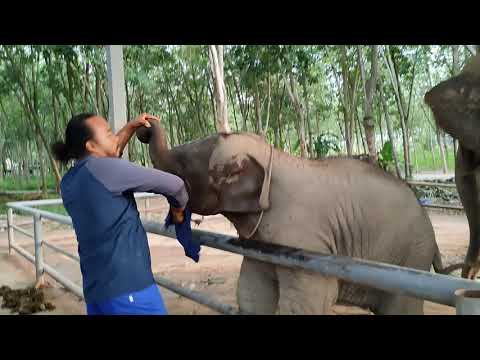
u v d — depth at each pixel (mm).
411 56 23391
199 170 2971
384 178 3250
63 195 2395
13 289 7309
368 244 3119
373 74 14734
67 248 10680
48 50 20078
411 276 1725
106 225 2281
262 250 2502
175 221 2752
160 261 8914
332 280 2914
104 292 2301
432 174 31797
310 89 29922
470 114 2045
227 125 12469
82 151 2402
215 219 14375
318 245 2947
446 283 1610
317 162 3207
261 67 17188
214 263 8617
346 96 21984
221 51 12250
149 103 29000
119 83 9102
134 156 31328
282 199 2959
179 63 25719
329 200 3020
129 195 2412
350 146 21578
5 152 41438
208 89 26438
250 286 3260
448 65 23438
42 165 26281
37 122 23266
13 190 31938
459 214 13570
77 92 23578
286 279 2881
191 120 30078
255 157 2953
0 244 11586
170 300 6441
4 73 23359
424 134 46875
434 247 3350
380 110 27625
